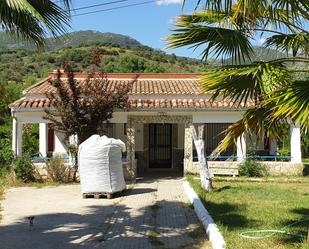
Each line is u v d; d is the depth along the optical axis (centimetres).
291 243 833
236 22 809
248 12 692
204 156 1577
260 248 799
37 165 1891
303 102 673
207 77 793
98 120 1734
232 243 825
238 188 1612
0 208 1262
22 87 3312
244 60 804
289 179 1852
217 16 812
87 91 1750
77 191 1586
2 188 1650
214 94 811
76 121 1712
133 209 1240
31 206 1295
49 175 1819
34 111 1888
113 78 2358
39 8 745
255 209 1202
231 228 962
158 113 1923
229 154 2189
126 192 1557
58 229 998
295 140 1970
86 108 1717
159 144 2339
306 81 708
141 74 2362
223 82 777
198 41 812
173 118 1942
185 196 1459
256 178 1880
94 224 1048
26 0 678
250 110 825
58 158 1909
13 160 1842
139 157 2312
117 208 1259
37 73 4809
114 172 1461
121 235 941
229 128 868
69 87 1780
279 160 2156
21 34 762
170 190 1600
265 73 748
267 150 2272
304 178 1881
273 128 869
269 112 804
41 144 2234
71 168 1811
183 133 2322
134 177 1897
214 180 1838
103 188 1430
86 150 1441
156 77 2380
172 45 816
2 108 1281
